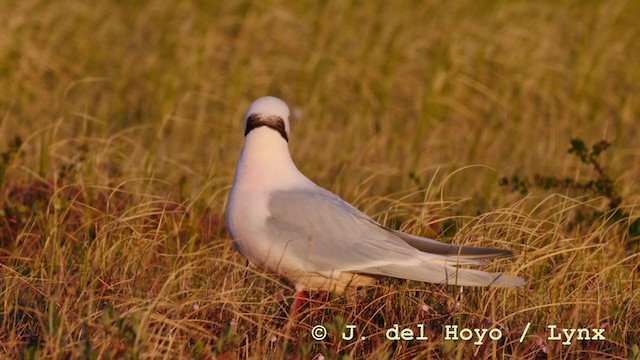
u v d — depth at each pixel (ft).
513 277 38.63
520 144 77.00
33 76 90.48
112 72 94.02
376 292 42.34
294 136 77.97
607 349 40.16
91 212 51.70
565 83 95.45
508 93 91.30
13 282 41.70
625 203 56.24
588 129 83.51
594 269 44.93
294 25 105.40
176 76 92.02
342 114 88.33
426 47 100.99
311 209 39.88
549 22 110.73
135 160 65.16
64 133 74.64
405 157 72.18
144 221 51.24
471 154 74.69
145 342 34.76
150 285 42.24
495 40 100.94
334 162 67.97
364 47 99.76
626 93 94.73
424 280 38.93
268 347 38.06
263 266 40.96
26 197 56.13
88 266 43.21
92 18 104.99
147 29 105.50
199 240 50.88
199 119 77.46
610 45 104.94
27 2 102.99
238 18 106.22
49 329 35.35
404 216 54.75
